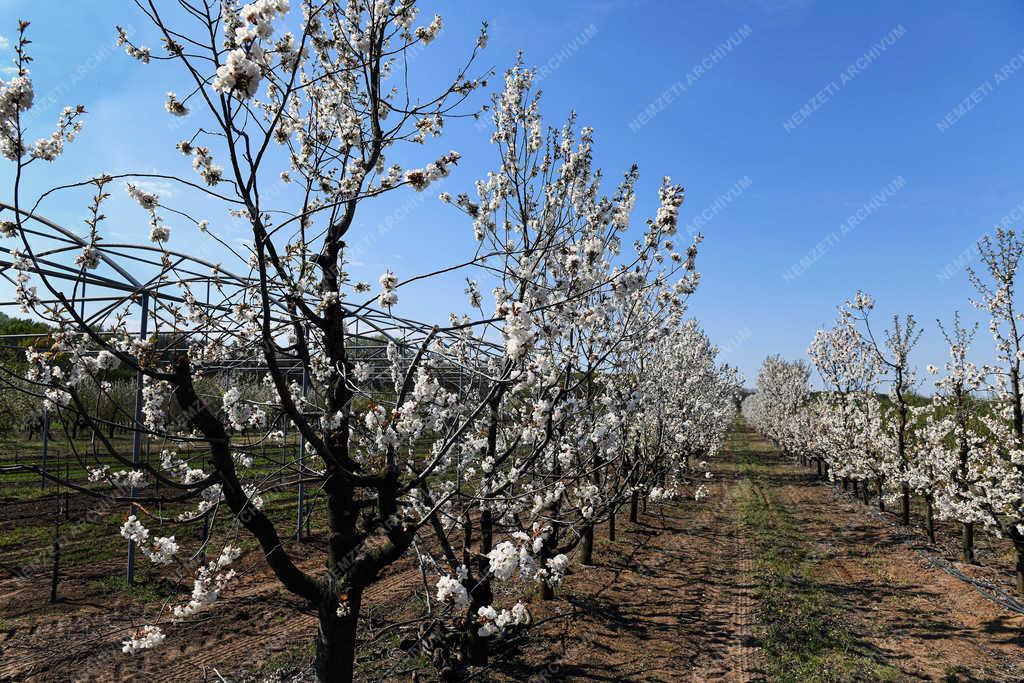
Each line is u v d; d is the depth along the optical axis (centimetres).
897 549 1314
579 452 736
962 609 957
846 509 1805
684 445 1445
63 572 935
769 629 862
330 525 483
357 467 480
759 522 1572
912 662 768
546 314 486
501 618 510
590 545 1136
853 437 1794
